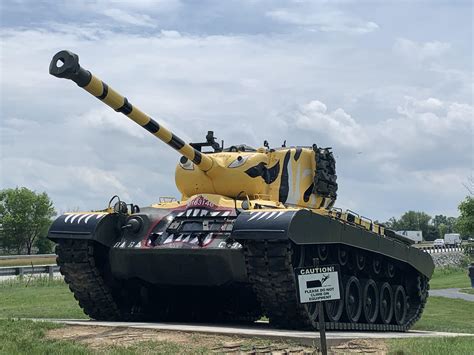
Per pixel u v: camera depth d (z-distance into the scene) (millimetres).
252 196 18828
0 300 27516
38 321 15930
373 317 19328
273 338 13461
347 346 13328
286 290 15211
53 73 13484
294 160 19531
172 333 14195
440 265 75938
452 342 14242
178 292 19641
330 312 17031
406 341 14133
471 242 81188
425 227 186750
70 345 13070
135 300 18953
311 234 15516
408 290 22672
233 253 15867
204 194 18016
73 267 17484
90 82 14016
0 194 88312
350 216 18438
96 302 18016
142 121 15891
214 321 20719
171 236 16906
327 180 19969
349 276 18094
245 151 19750
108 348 12805
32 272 41312
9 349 12758
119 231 17750
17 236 88375
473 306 33406
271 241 14984
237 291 19375
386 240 19609
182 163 19500
